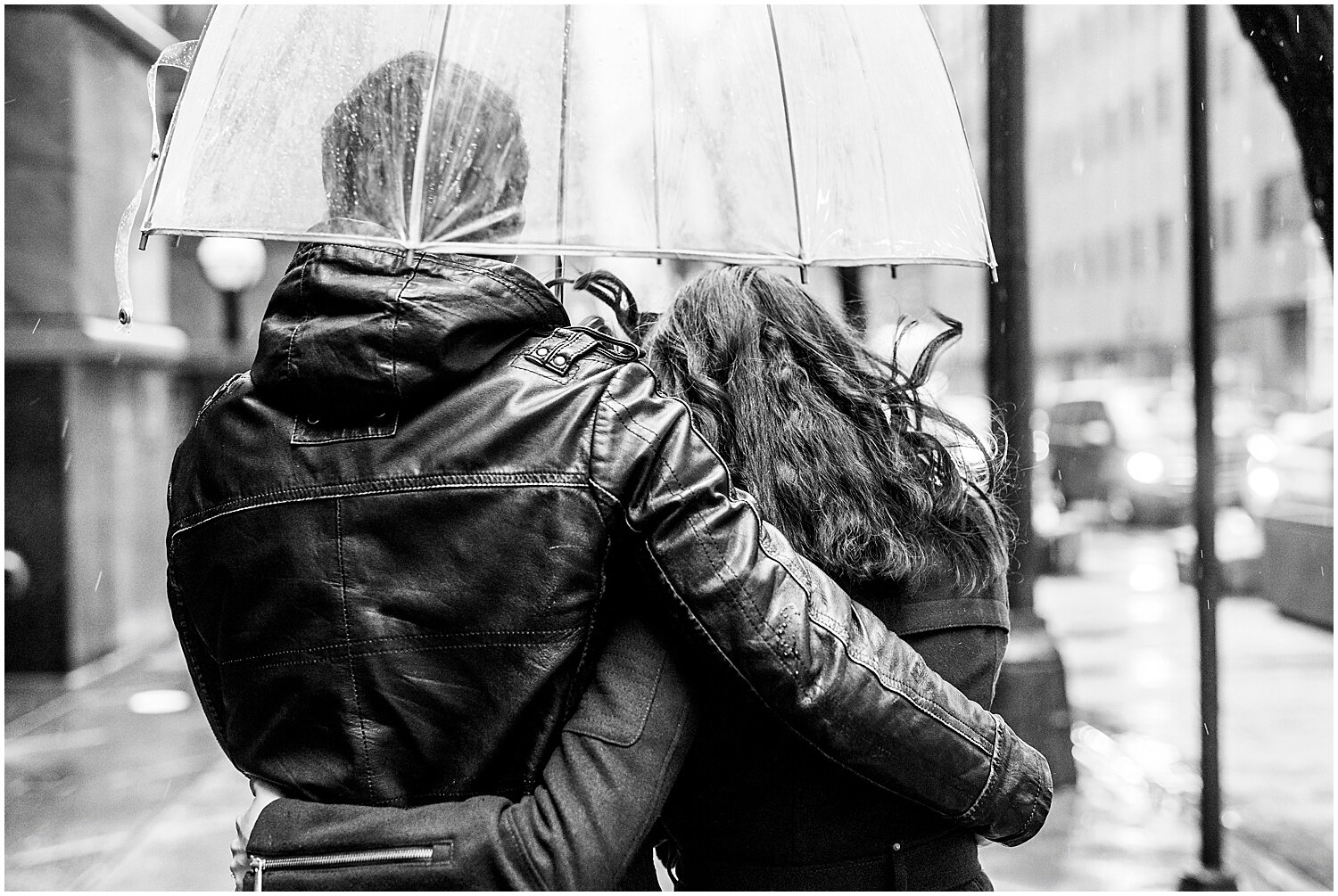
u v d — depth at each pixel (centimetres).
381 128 161
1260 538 1248
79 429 1014
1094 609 1198
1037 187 5291
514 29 176
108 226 1041
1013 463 240
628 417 160
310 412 164
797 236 188
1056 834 589
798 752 176
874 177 196
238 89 165
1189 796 629
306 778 159
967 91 2311
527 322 164
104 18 990
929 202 199
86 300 992
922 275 2972
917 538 180
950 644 180
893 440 187
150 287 1180
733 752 177
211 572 168
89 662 1029
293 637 160
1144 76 3991
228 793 669
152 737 801
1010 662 656
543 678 155
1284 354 2927
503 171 168
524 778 159
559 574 155
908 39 205
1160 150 3866
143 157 1117
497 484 157
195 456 173
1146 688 870
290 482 162
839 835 177
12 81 966
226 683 167
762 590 156
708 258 181
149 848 576
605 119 179
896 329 206
